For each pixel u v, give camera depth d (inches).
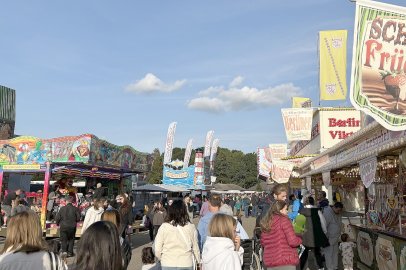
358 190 672.4
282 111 836.6
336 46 752.3
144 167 795.4
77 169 617.3
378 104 204.8
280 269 194.9
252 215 1336.1
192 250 198.1
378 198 383.2
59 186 669.9
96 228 100.4
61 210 441.1
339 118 877.2
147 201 1243.8
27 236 114.6
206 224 237.8
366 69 207.9
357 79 208.1
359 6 212.1
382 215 345.1
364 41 209.6
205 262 150.4
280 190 221.9
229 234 153.0
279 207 206.1
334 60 751.1
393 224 318.3
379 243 316.8
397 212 323.0
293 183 968.9
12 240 114.3
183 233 195.0
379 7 210.7
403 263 263.3
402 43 207.9
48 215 598.9
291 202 517.0
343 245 346.3
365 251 359.6
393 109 204.1
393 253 283.4
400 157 256.8
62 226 437.7
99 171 706.8
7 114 1382.9
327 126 879.1
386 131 297.7
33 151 581.3
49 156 574.9
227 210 296.7
